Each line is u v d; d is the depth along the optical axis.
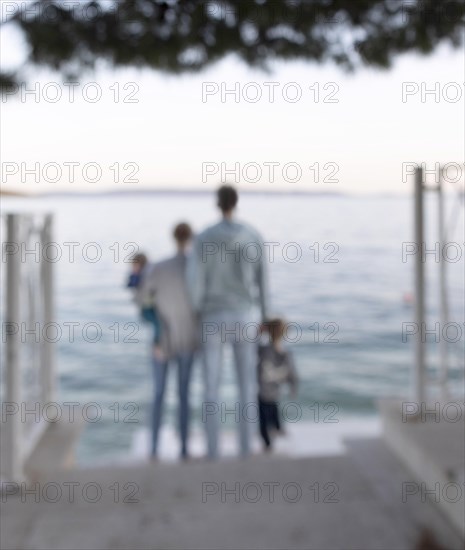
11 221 3.46
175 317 4.61
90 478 3.70
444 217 4.19
